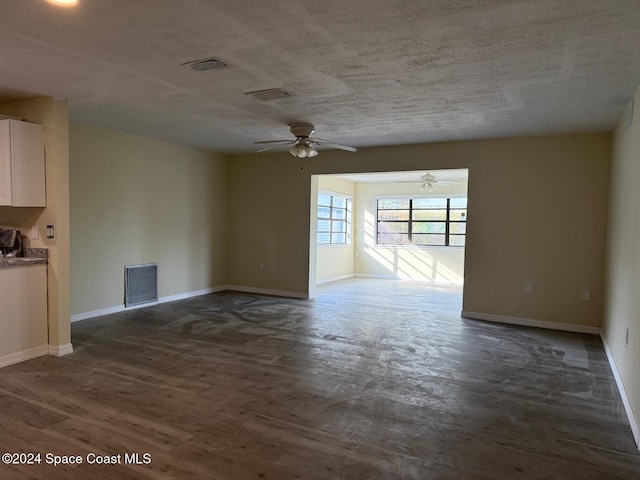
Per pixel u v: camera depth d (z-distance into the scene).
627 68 2.93
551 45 2.59
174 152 6.47
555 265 5.23
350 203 10.34
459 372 3.63
